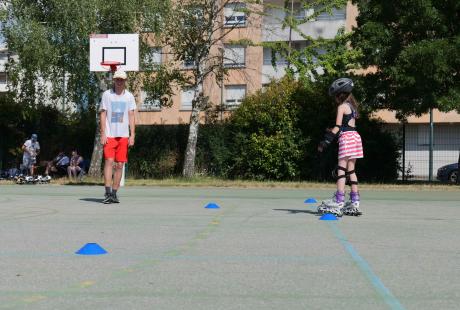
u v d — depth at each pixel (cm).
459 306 392
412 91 2097
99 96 2403
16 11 2288
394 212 1034
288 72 3017
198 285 451
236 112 2553
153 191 1681
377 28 2103
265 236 709
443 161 4219
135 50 1888
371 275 489
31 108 2536
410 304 397
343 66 3173
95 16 2175
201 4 2583
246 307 388
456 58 1947
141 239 682
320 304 396
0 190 1664
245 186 1992
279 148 2431
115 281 462
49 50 2212
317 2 3438
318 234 728
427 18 2027
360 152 940
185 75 2720
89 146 2873
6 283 455
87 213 977
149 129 2719
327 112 2409
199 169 2598
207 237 700
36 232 738
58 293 424
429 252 602
